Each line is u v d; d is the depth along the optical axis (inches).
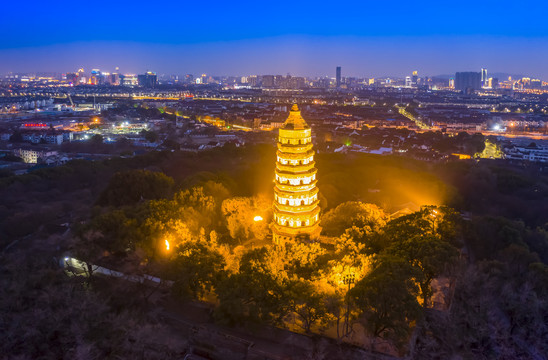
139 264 5152.6
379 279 3875.5
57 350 3878.0
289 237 5477.4
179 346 4079.7
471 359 3914.9
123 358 3772.1
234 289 4195.4
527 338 4183.1
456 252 4648.1
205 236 5851.4
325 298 4079.7
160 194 7815.0
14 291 4441.4
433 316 4303.6
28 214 7741.1
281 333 4141.2
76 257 5339.6
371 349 3873.0
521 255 5462.6
